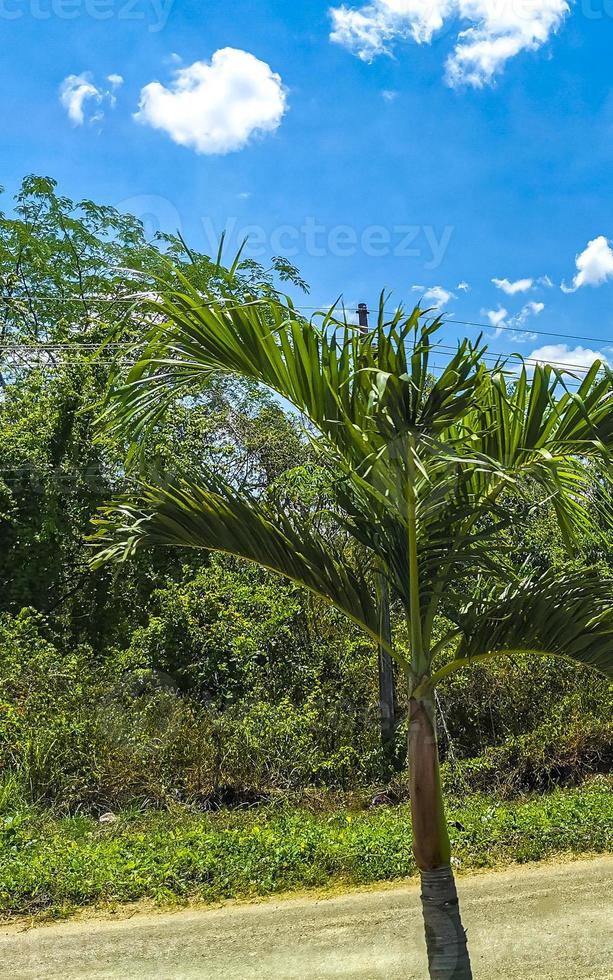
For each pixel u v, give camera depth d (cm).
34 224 1736
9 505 1126
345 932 478
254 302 343
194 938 475
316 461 897
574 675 1053
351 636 1054
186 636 998
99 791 789
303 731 930
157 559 1153
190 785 820
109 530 397
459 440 342
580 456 373
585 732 969
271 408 1248
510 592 385
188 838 657
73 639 1165
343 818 774
